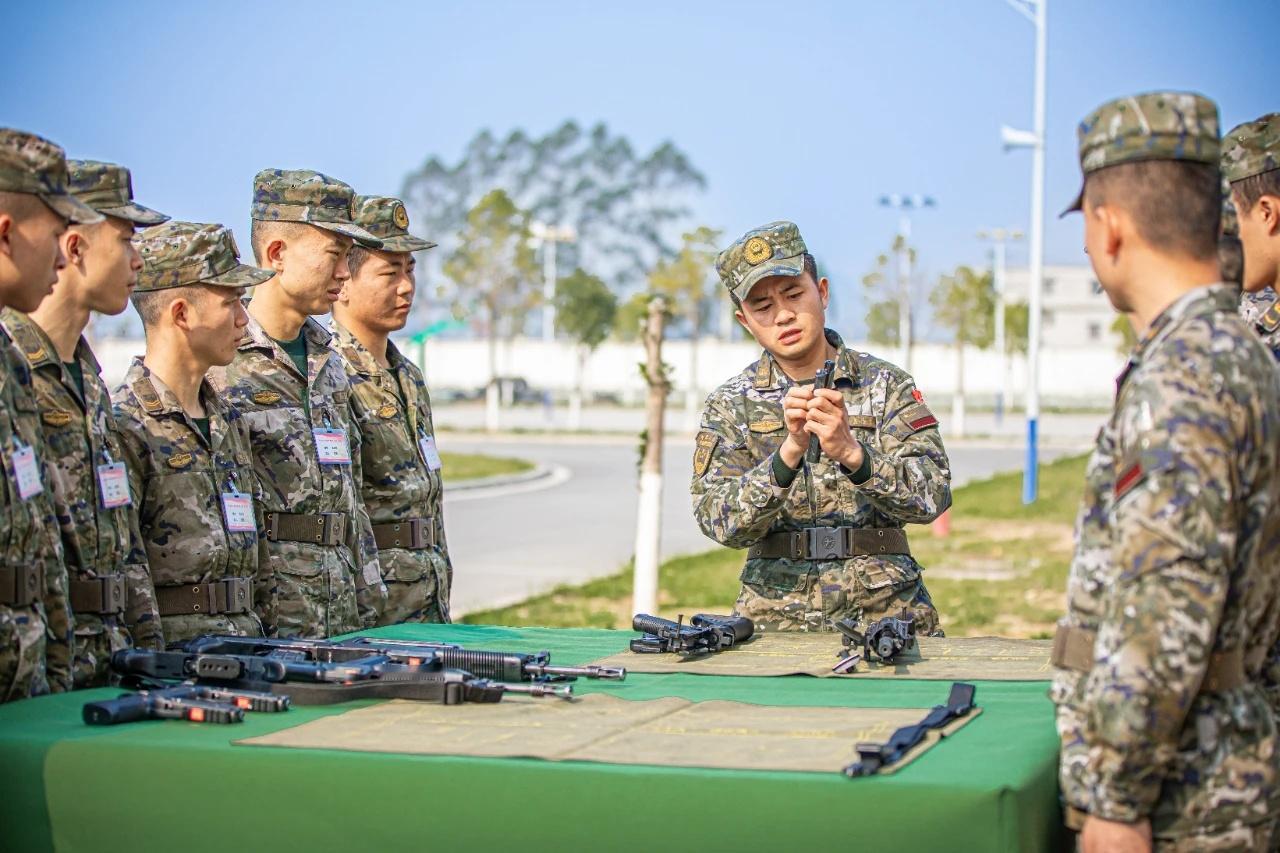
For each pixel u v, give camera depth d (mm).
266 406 5020
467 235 59719
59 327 3896
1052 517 18797
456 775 2719
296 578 4973
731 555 15578
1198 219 2600
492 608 11781
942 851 2484
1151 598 2404
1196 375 2471
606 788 2645
